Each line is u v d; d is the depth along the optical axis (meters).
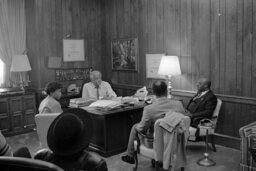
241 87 3.99
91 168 1.41
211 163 3.54
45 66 5.40
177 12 4.70
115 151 3.92
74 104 4.17
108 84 5.16
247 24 3.87
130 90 5.67
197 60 4.50
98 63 6.15
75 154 1.45
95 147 3.96
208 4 4.27
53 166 0.83
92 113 3.70
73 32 5.74
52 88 3.44
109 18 5.94
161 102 3.13
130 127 4.05
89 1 5.93
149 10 5.13
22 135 5.00
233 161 3.64
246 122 3.97
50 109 3.37
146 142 3.11
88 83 5.03
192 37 4.53
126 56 5.62
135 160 3.44
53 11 5.43
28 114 5.16
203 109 3.98
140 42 5.36
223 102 4.19
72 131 1.44
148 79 5.30
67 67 5.73
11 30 5.29
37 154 1.57
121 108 3.89
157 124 2.81
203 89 4.10
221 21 4.14
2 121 4.86
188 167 3.47
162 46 4.98
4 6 5.18
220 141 4.25
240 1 3.91
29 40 5.45
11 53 5.32
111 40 5.92
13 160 0.85
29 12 5.36
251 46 3.85
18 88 5.20
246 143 2.75
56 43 5.52
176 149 2.82
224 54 4.15
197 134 3.72
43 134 3.05
